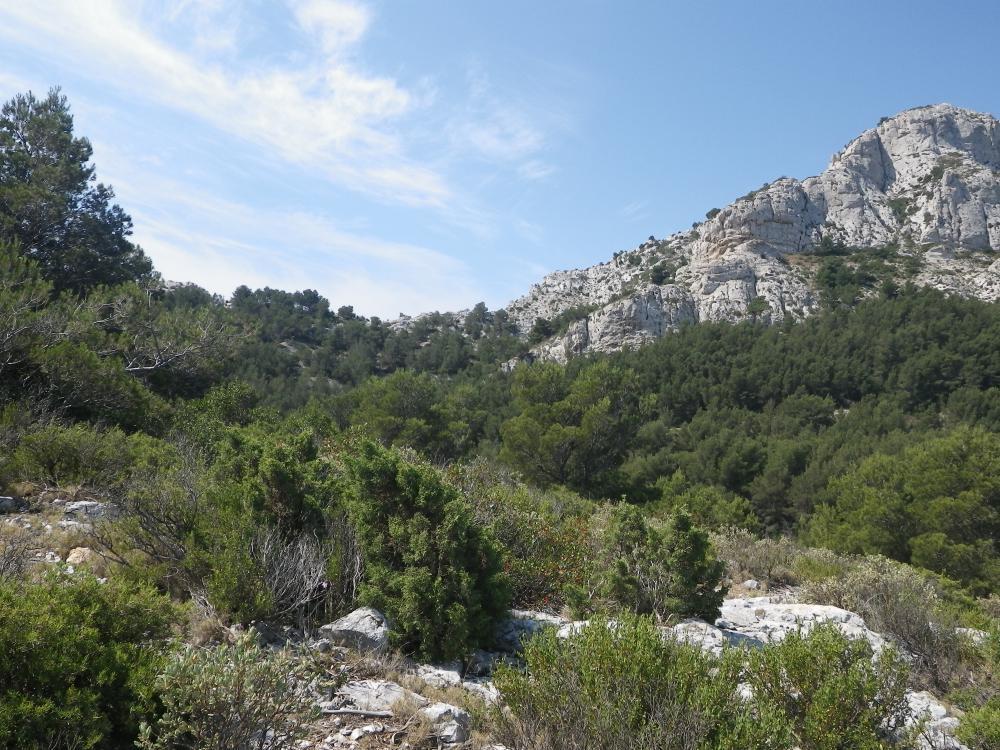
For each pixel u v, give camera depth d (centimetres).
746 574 1054
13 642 290
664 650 365
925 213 9056
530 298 11556
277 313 8381
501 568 567
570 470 2509
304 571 509
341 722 373
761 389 4916
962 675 622
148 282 2006
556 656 366
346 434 1280
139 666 321
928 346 4938
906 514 1841
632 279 10100
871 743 359
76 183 2162
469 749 364
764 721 321
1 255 1357
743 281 8162
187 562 501
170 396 1720
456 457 2420
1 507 693
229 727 290
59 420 1043
